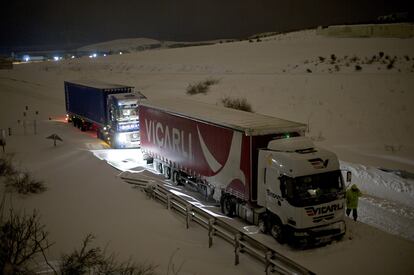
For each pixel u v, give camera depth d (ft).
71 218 48.47
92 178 66.74
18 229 32.71
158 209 53.21
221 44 311.27
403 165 79.77
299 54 217.15
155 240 43.32
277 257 36.78
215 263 38.73
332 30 265.13
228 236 42.11
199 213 48.19
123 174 70.18
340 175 44.70
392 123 108.58
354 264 40.34
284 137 49.47
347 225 50.08
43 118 136.46
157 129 72.28
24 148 89.20
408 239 47.83
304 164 43.27
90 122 106.22
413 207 58.85
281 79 161.27
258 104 136.87
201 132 58.08
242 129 48.57
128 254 39.32
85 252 38.11
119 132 89.56
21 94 193.16
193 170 61.31
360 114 116.78
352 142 98.48
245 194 49.42
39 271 33.12
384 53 188.03
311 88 144.36
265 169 46.57
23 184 58.39
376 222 53.26
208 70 212.84
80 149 88.33
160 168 73.56
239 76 179.73
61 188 60.70
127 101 89.20
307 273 33.58
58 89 211.82
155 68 241.35
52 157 80.69
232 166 51.52
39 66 324.60
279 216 44.62
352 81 144.77
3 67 322.75
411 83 135.54
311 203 42.80
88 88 104.37
